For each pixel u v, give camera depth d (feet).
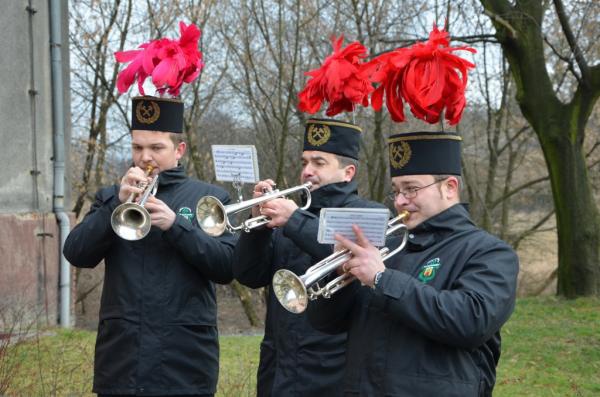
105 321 13.00
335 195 12.97
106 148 56.03
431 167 9.40
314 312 9.98
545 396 21.22
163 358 12.71
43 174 30.27
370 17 52.11
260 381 13.00
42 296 29.32
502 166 69.10
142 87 14.10
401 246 9.64
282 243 12.80
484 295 8.56
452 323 8.38
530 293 68.23
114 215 12.29
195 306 13.08
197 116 55.36
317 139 13.03
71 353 21.21
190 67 14.23
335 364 12.00
